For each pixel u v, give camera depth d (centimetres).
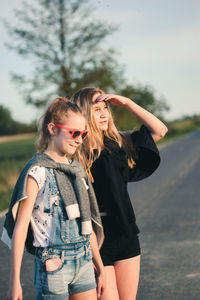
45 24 1858
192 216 757
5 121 9731
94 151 276
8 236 209
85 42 1897
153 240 605
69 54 1902
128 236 272
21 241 201
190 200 926
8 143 5766
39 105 1841
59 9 1848
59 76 1906
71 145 221
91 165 274
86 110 281
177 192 1045
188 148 2653
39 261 212
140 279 448
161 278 447
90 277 222
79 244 217
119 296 273
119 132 304
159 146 3084
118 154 283
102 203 273
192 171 1472
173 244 578
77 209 217
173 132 5212
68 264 213
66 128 219
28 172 208
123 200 275
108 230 271
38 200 212
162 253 538
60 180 216
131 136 300
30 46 1864
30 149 3816
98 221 239
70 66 1920
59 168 217
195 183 1181
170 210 824
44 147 231
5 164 2152
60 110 223
